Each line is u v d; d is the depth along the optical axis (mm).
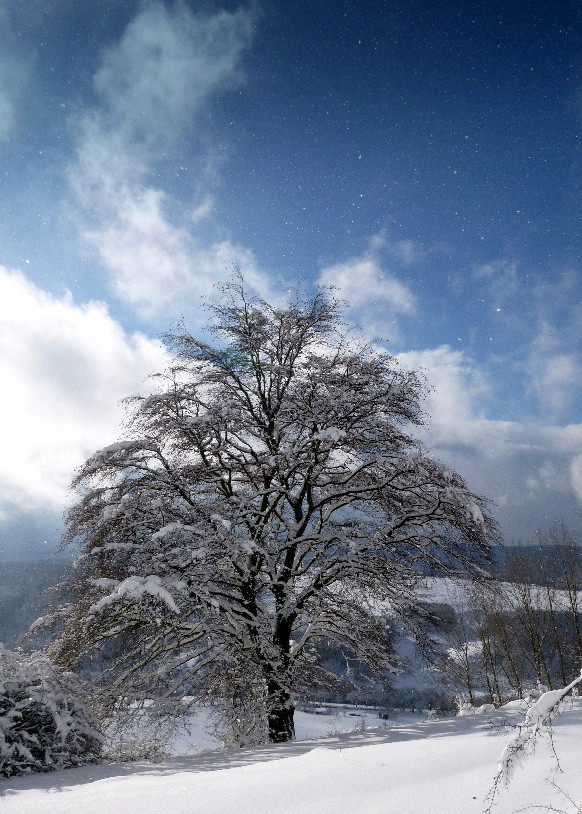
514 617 24297
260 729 12508
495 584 13906
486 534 12703
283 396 14961
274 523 15047
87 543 13328
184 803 5297
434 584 14453
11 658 10133
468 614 23281
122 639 13664
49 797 6609
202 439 13461
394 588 13914
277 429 14531
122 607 11977
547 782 4461
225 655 11836
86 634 12430
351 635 14125
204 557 11352
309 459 13578
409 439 14508
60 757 9242
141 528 12539
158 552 11633
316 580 13406
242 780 5859
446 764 5492
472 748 6039
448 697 26531
